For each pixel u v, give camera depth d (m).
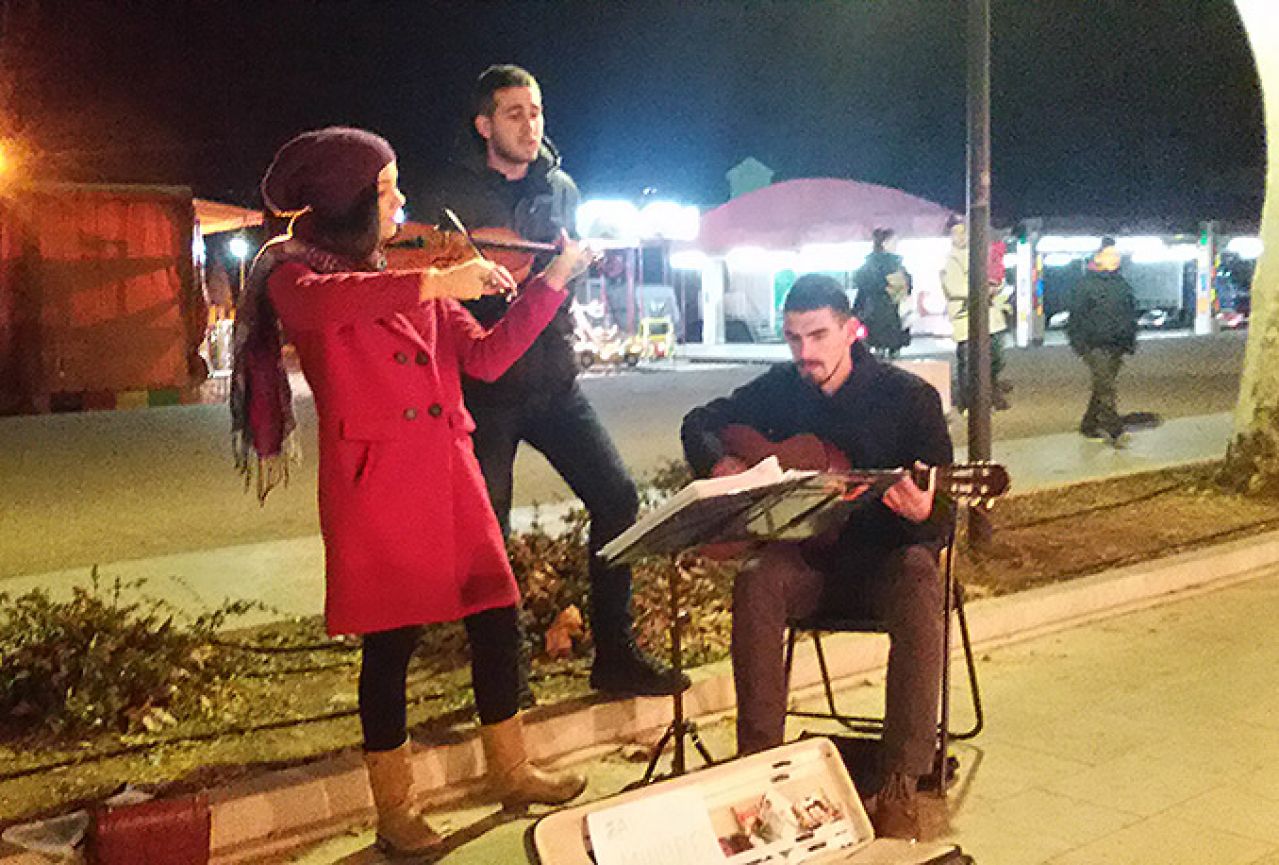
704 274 28.72
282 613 6.20
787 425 4.38
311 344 3.65
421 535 3.68
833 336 4.15
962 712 5.07
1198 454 10.91
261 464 3.72
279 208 3.67
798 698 5.21
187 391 18.56
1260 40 8.59
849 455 4.26
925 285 26.38
